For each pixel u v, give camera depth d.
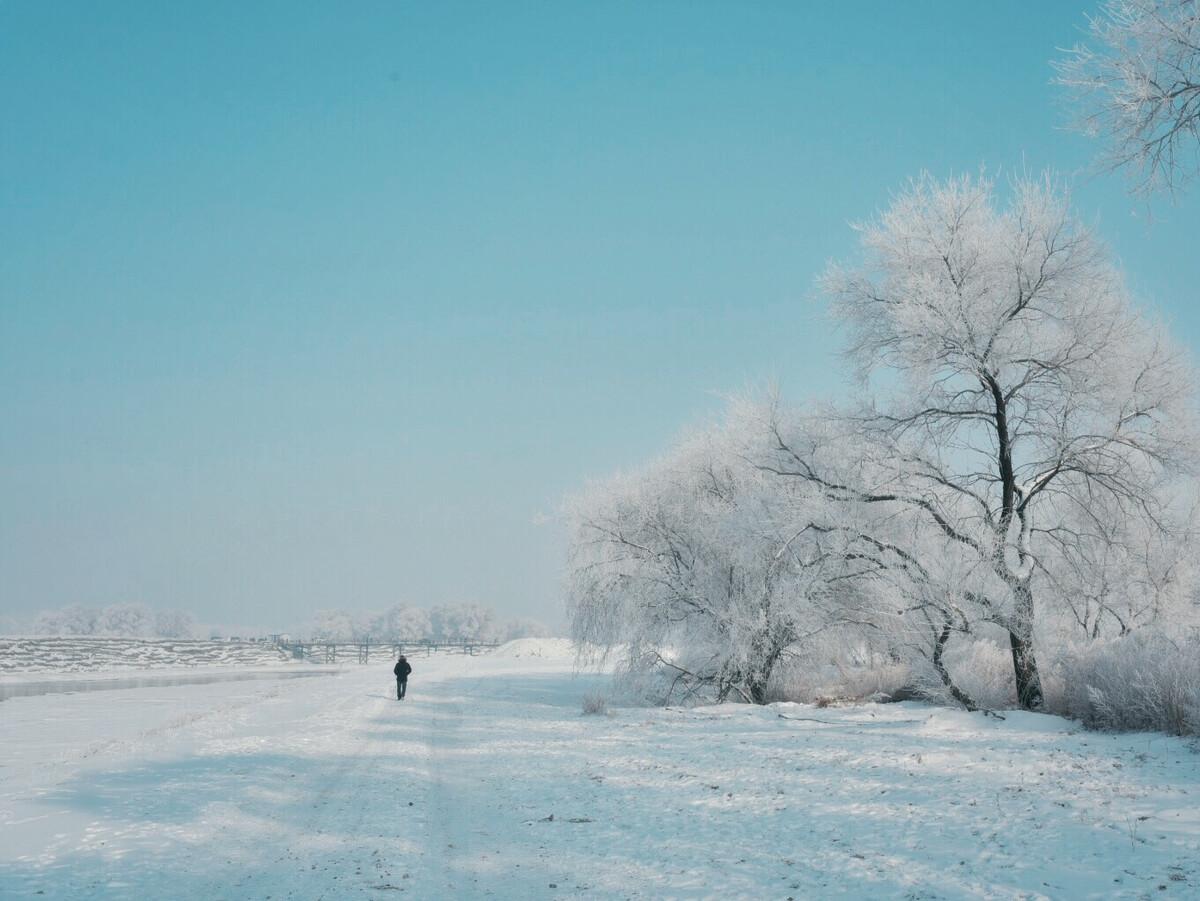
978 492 22.02
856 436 23.36
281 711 29.47
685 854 9.53
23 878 8.70
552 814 12.07
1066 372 20.70
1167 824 8.96
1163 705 15.48
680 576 30.38
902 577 21.91
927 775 13.12
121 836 10.55
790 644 28.08
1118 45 10.98
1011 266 21.02
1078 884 7.39
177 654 80.94
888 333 22.64
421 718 27.09
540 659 82.19
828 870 8.52
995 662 22.38
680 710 26.34
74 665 71.94
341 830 11.08
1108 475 20.72
